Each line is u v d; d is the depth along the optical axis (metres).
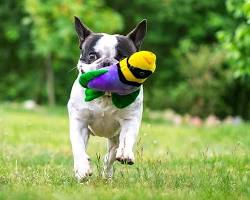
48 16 20.97
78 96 6.81
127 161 6.63
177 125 17.97
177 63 24.28
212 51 22.34
